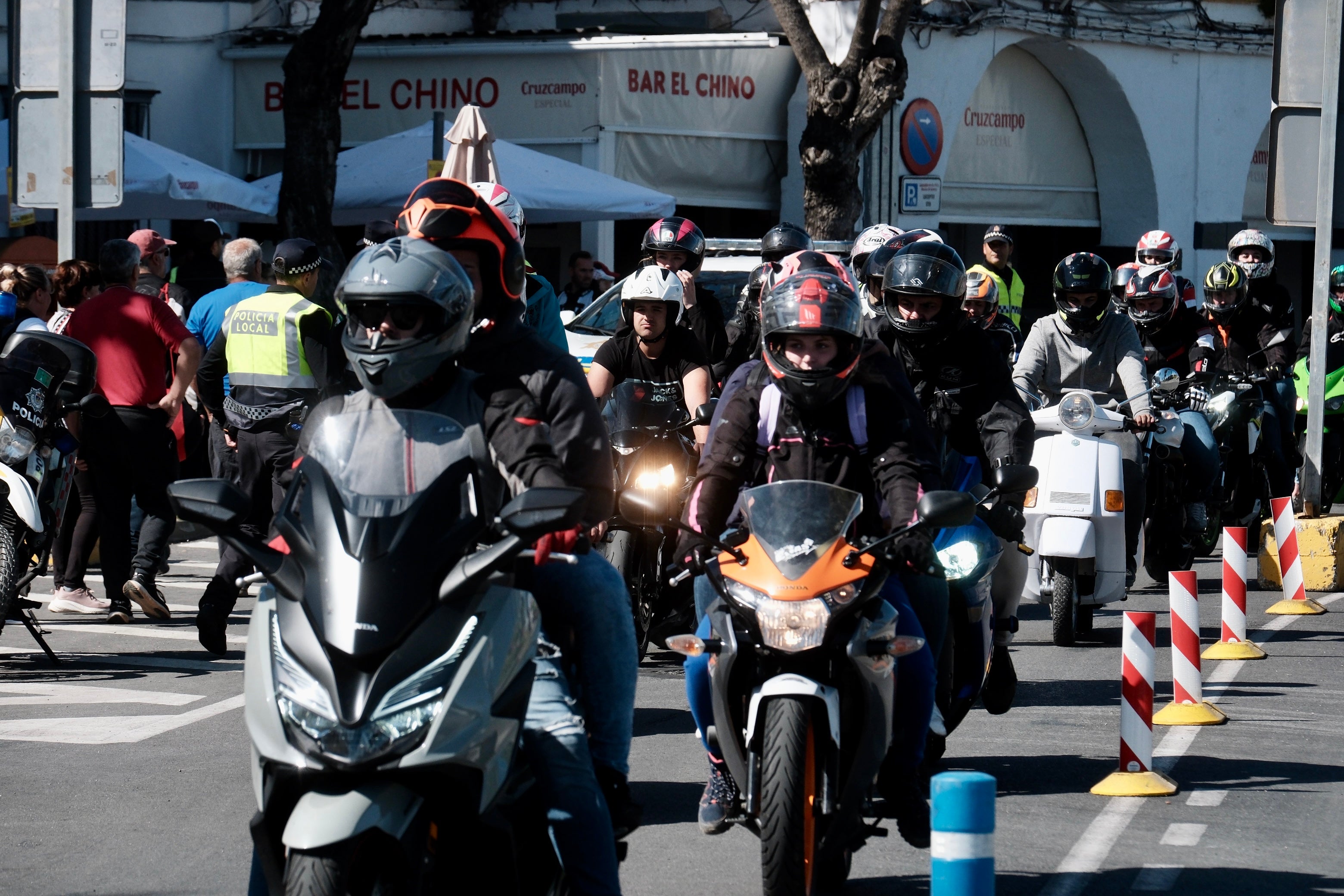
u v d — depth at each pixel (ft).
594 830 20.48
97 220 100.89
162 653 48.01
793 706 23.25
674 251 52.75
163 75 111.34
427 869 18.47
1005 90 131.85
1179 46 135.74
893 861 29.12
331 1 84.28
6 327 59.21
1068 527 48.34
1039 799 32.89
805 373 25.66
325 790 18.01
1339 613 56.49
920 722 25.89
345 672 18.07
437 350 20.54
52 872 28.17
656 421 43.27
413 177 89.81
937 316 32.83
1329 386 70.69
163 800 32.71
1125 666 33.63
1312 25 61.93
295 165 85.20
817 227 101.40
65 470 44.27
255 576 20.03
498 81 112.06
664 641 43.09
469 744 18.35
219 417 49.80
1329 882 27.71
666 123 113.19
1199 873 28.19
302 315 48.01
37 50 49.57
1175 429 57.00
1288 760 35.94
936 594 28.32
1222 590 51.65
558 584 23.04
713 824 26.30
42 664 46.29
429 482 19.48
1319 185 62.18
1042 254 140.67
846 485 26.66
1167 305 60.49
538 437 21.11
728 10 122.52
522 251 23.88
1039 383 53.42
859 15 99.60
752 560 24.38
